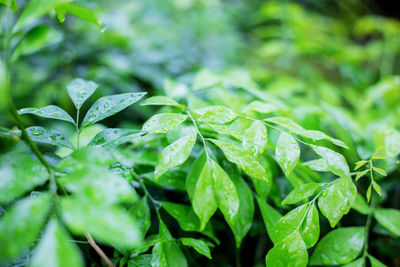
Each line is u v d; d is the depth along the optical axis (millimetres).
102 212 213
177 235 338
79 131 278
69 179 223
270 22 1199
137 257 285
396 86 545
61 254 207
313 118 378
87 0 585
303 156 480
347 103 796
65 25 609
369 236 388
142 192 338
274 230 277
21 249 206
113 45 686
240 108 364
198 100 372
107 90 550
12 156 243
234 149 274
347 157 383
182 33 886
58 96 547
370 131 406
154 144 348
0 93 231
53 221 217
